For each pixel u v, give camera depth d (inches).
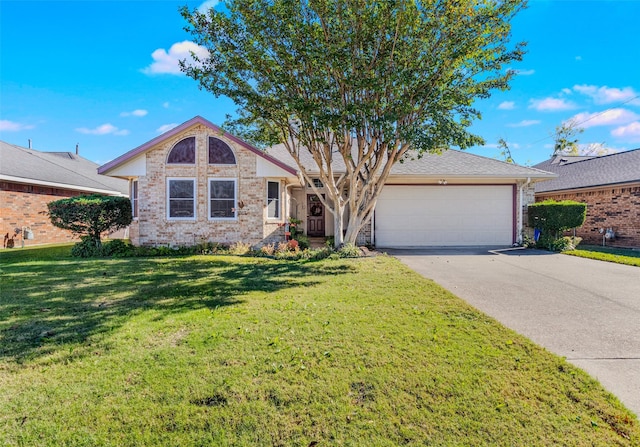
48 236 581.9
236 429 93.3
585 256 398.0
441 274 297.0
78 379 115.3
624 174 542.0
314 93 330.6
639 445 88.4
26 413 97.9
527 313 190.1
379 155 391.2
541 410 101.5
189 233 468.1
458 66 320.2
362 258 383.2
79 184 636.7
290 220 527.2
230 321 169.0
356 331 156.9
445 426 94.8
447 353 135.6
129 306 195.3
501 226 515.2
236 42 323.3
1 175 486.9
